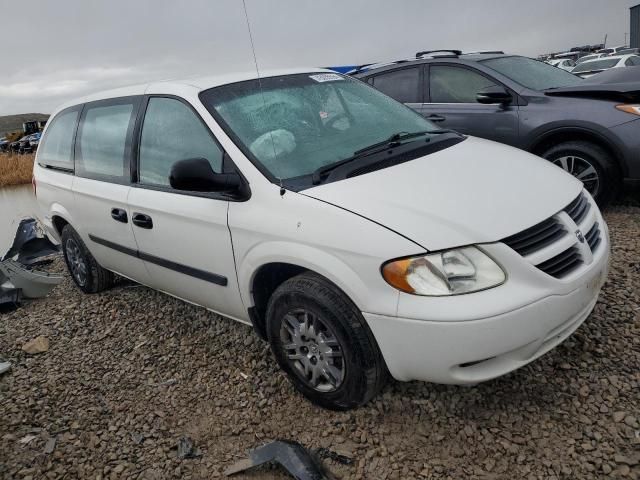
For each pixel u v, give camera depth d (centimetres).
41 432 296
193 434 282
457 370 232
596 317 324
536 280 231
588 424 246
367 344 247
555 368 285
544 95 528
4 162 1698
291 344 285
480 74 572
